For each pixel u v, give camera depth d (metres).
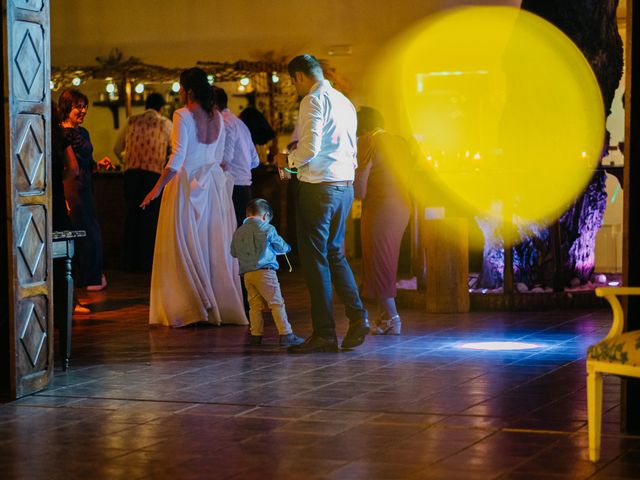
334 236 7.97
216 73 17.53
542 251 10.53
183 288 9.48
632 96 5.40
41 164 6.55
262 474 4.74
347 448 5.14
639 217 5.41
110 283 13.34
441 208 11.02
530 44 10.67
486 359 7.50
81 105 11.20
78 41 18.28
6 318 6.59
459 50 17.06
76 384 6.88
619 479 4.56
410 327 9.13
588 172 10.55
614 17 10.73
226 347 8.30
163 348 8.33
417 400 6.18
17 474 4.84
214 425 5.68
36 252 6.58
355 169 8.42
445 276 9.95
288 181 15.36
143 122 14.42
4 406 6.23
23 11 6.29
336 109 7.76
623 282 5.43
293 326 9.37
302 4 17.55
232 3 17.80
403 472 4.72
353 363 7.44
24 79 6.32
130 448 5.23
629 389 5.37
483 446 5.13
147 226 14.55
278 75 17.44
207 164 9.57
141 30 18.12
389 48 17.31
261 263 8.26
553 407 5.93
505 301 10.05
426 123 17.22
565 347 7.97
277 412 5.95
